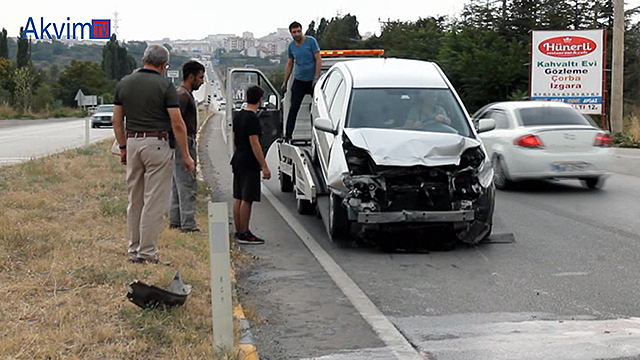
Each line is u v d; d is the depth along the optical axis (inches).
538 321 263.4
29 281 271.4
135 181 313.6
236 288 298.0
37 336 217.2
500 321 263.7
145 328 230.2
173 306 249.6
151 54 310.0
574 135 564.1
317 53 516.4
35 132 1520.7
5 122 2193.7
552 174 563.2
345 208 378.9
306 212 481.1
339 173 365.4
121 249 330.3
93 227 374.0
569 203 524.1
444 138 373.7
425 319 267.0
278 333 251.9
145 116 305.3
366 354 231.3
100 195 482.6
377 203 362.9
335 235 387.9
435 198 366.6
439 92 416.5
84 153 784.9
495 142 594.2
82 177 574.6
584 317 267.7
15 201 433.7
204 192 542.0
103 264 299.1
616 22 1040.2
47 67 4889.3
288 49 523.5
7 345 208.5
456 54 1482.5
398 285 313.6
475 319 266.5
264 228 436.8
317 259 360.2
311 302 288.8
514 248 382.6
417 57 1652.3
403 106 404.5
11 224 355.9
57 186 514.0
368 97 408.5
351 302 288.8
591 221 455.2
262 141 549.6
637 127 1069.1
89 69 3363.7
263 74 569.9
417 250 378.3
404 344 240.4
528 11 1699.1
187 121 387.5
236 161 387.5
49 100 2871.6
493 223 440.1
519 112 591.5
